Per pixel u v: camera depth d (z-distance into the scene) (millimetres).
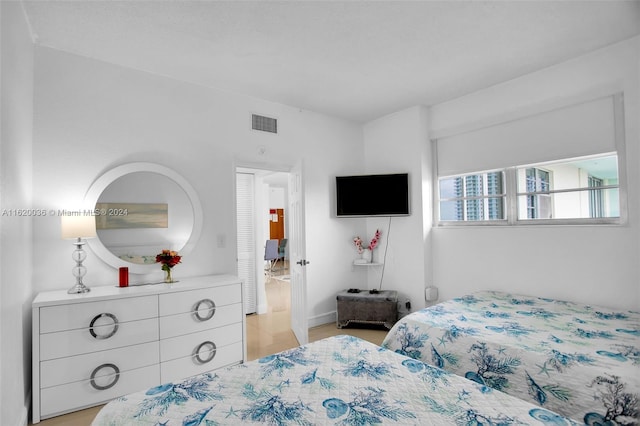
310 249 4102
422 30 2438
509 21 2342
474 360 1992
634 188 2566
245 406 1250
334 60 2861
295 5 2131
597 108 2785
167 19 2250
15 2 1860
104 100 2777
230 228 3424
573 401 1592
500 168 3438
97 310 2293
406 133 4121
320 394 1332
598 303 2744
